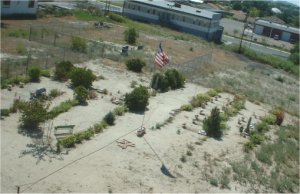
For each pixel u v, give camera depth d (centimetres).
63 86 3219
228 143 2775
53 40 4484
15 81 3038
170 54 5478
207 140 2742
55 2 7869
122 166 2159
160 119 2936
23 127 2381
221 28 8525
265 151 2745
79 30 5638
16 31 4616
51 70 3497
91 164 2122
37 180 1897
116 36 5862
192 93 3800
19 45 4053
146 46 5609
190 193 2031
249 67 5991
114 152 2295
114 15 7344
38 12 6194
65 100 2933
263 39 9350
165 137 2638
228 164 2442
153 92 3491
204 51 6309
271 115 3556
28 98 2820
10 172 1919
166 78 3744
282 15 15738
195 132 2834
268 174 2428
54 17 6338
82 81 3219
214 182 2170
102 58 4278
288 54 8438
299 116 3966
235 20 12394
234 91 4222
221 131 2930
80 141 2345
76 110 2800
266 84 5112
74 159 2142
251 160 2570
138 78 3869
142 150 2388
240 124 3209
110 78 3688
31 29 4528
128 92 3381
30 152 2130
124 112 2930
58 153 2172
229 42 8319
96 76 3559
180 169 2250
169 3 8406
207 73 4806
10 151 2100
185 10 8038
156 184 2050
